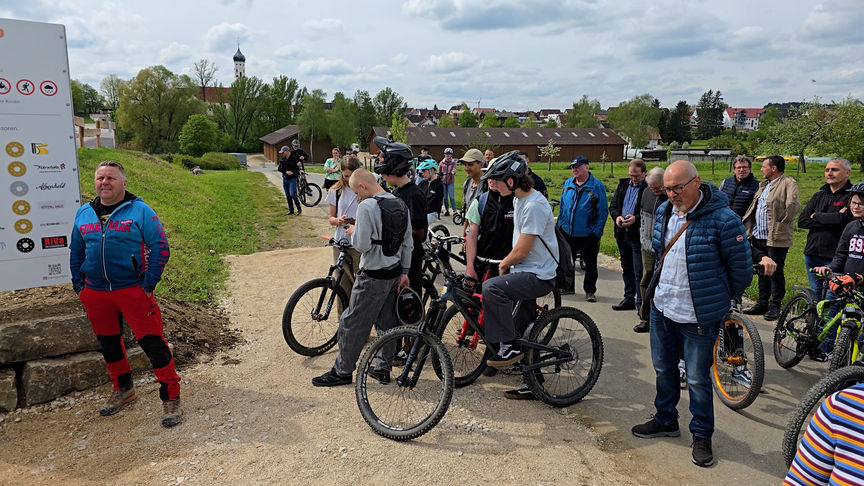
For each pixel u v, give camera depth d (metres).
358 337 4.46
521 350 4.18
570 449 3.75
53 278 4.71
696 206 3.54
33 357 4.29
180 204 13.08
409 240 4.54
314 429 3.89
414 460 3.53
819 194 5.95
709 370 3.63
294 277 8.20
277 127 94.44
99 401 4.27
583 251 7.14
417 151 65.25
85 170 12.49
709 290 3.51
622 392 4.66
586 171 6.96
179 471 3.40
